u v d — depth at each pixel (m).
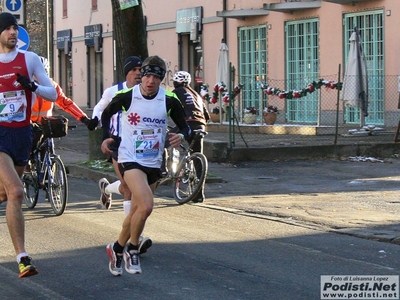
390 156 19.38
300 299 6.93
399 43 23.55
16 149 7.74
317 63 26.58
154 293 7.11
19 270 7.81
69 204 12.55
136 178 7.33
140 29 16.44
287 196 13.40
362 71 22.73
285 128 24.23
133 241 7.58
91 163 16.73
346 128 23.64
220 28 31.19
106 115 7.48
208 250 9.02
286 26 27.83
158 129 7.45
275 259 8.59
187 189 12.54
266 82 27.11
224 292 7.16
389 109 23.78
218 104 26.73
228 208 12.12
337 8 25.64
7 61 7.65
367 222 10.85
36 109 11.58
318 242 9.58
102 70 41.91
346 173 16.58
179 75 12.60
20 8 21.45
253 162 18.30
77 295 7.05
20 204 7.44
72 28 45.25
